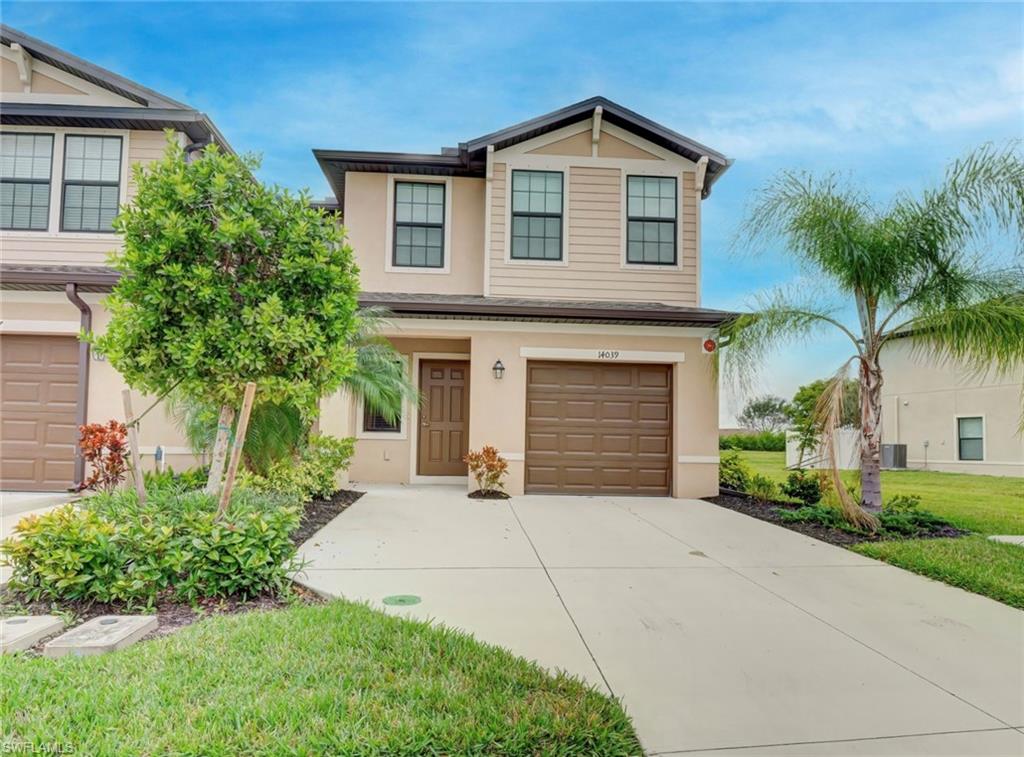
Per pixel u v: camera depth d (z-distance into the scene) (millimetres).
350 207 11539
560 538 7066
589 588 5125
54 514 4434
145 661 3191
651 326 10672
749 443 22500
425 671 3205
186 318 5266
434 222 11781
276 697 2832
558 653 3719
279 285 5672
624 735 2766
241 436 4840
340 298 5855
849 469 10125
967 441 17531
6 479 9445
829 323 8438
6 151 10258
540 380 10812
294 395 5637
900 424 19562
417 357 11977
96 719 2600
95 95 10523
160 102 10453
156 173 5480
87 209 10305
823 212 8148
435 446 12016
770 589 5211
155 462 9281
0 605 4121
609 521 8227
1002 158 7559
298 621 3857
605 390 10867
